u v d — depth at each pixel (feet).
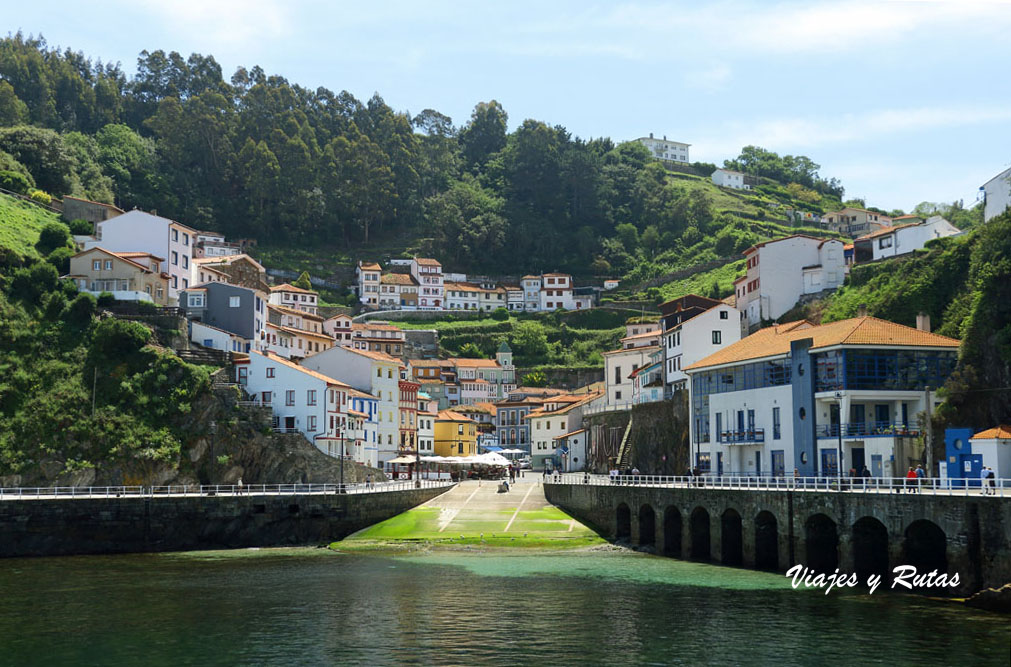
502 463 438.40
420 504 362.33
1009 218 306.76
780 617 188.44
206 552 310.65
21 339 396.78
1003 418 262.47
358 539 317.22
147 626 188.85
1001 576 183.73
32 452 361.10
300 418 425.28
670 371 434.71
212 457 385.91
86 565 278.46
